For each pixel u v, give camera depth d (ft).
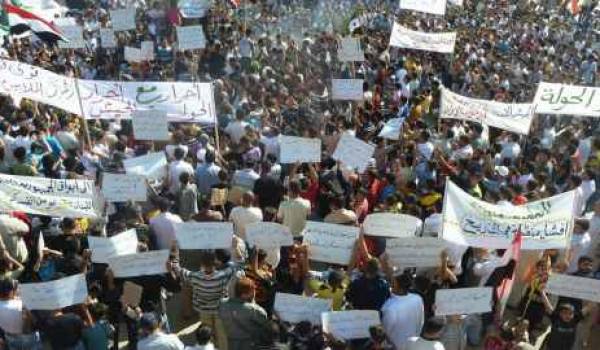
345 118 51.19
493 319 29.07
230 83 57.00
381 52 80.18
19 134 38.96
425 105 56.24
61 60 66.18
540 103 45.42
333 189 37.01
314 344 23.36
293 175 37.93
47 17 68.85
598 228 33.40
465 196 28.58
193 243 27.91
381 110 59.00
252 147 41.06
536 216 28.68
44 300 23.50
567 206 28.91
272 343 24.44
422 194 35.88
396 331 24.94
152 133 38.70
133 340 27.53
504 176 40.42
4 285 23.72
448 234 28.07
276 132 43.47
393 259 28.19
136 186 31.45
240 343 24.63
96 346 23.54
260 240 28.78
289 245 28.96
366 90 64.13
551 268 31.55
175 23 80.53
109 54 71.87
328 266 34.94
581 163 49.11
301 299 25.08
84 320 24.23
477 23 110.32
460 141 44.65
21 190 28.63
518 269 33.22
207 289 27.02
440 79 74.08
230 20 89.25
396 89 62.95
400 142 46.19
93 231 30.35
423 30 96.84
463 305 25.03
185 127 43.96
